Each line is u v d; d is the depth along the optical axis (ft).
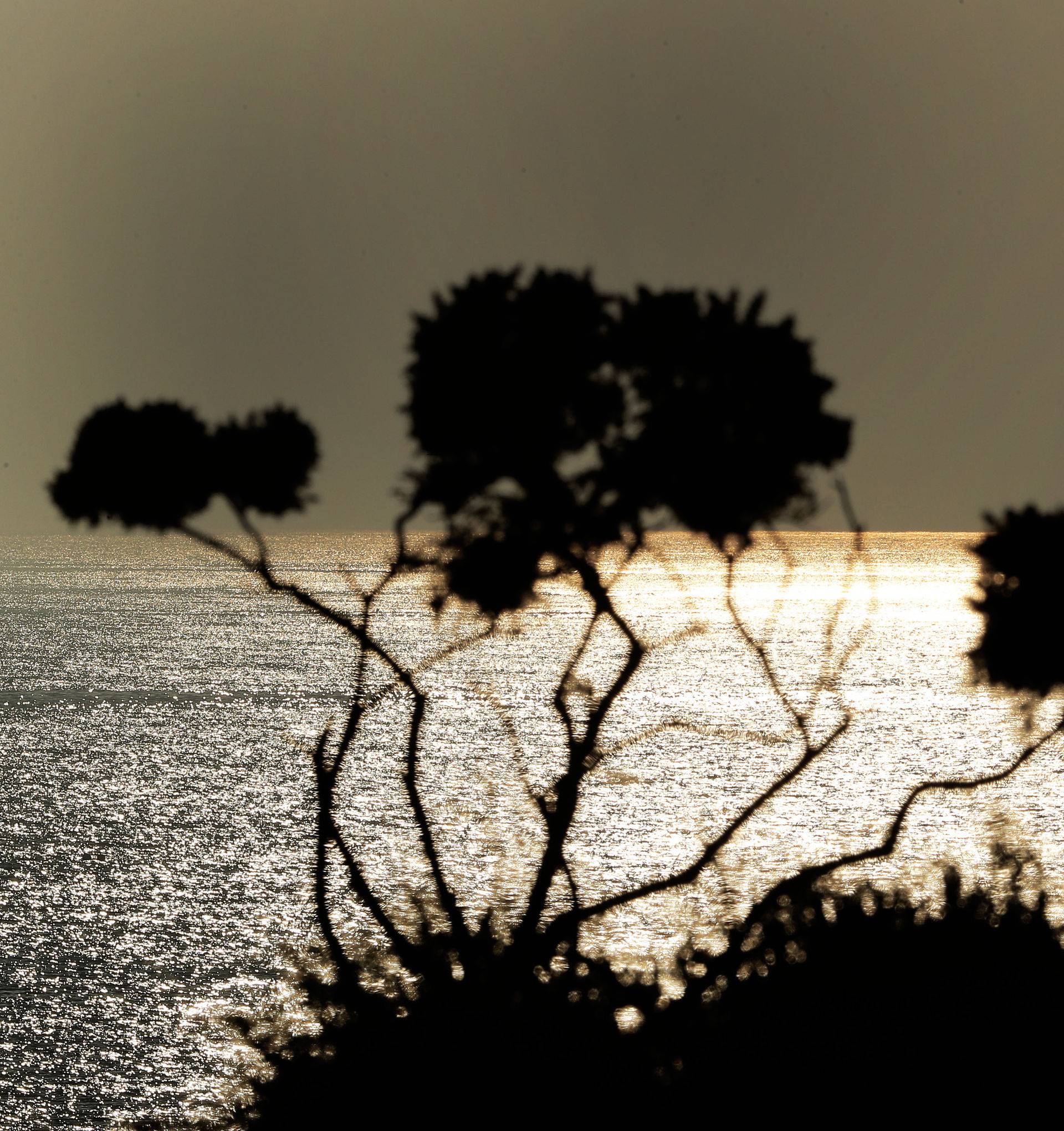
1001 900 164.66
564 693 172.76
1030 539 170.30
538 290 160.97
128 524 164.96
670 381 161.79
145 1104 265.13
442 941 167.12
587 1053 149.18
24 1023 313.32
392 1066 151.53
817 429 162.20
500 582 166.30
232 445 164.86
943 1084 139.23
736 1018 150.61
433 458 165.68
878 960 154.71
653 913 314.14
